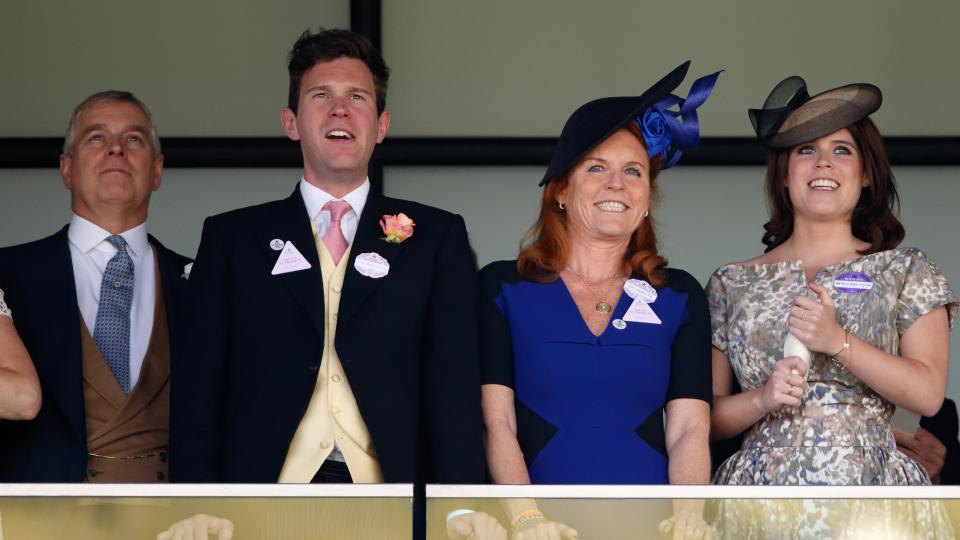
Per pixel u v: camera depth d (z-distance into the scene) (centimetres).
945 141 2442
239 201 2461
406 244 1332
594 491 1050
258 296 1295
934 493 1053
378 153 2438
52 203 2439
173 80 2459
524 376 1334
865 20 2483
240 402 1272
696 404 1334
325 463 1266
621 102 1414
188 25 2469
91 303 1491
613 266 1396
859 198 1474
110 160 1534
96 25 2456
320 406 1269
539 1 2489
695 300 1381
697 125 1394
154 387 1466
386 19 2478
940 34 2483
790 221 1506
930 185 2491
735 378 1497
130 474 1421
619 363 1326
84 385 1429
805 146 1470
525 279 1372
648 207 1410
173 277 1540
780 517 1050
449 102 2475
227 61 2469
